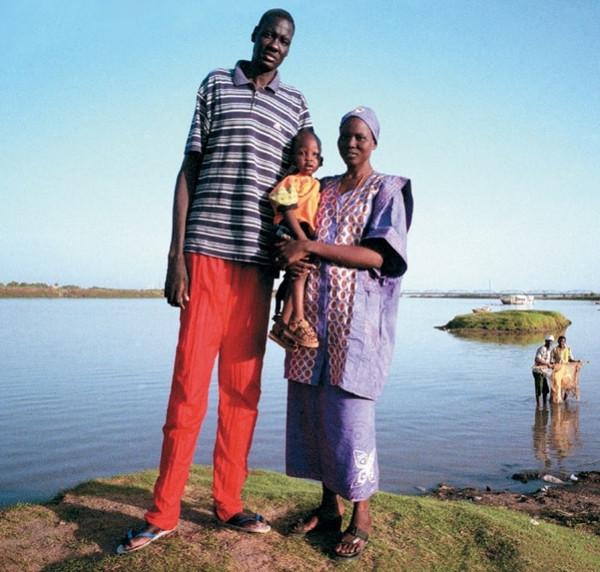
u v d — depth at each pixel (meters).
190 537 3.78
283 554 3.68
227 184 3.76
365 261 3.62
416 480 9.85
